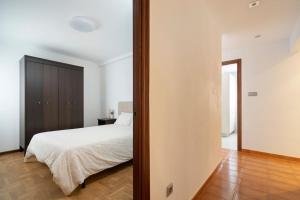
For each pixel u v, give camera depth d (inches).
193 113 73.3
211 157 95.4
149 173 45.7
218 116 108.7
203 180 83.1
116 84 193.2
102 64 207.2
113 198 74.8
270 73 130.5
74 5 88.9
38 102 141.1
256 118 136.6
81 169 80.7
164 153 53.1
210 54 93.4
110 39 137.3
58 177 75.6
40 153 97.2
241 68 143.5
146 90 44.6
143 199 43.6
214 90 100.5
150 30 46.8
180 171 62.6
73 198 74.6
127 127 140.7
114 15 99.7
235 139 192.1
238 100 144.9
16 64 144.4
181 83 63.3
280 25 103.6
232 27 106.5
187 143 67.9
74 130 126.2
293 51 119.6
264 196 75.0
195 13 74.5
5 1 84.5
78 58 191.3
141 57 44.1
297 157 119.4
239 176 94.7
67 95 162.9
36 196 75.9
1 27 114.6
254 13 90.1
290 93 122.4
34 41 140.6
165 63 53.5
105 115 207.3
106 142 96.3
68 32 123.1
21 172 100.5
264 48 133.3
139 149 44.0
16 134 144.2
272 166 109.3
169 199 55.4
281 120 126.0
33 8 91.5
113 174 99.2
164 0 53.4
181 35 63.1
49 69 149.6
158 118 50.2
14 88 143.4
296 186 83.7
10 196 75.9
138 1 44.5
